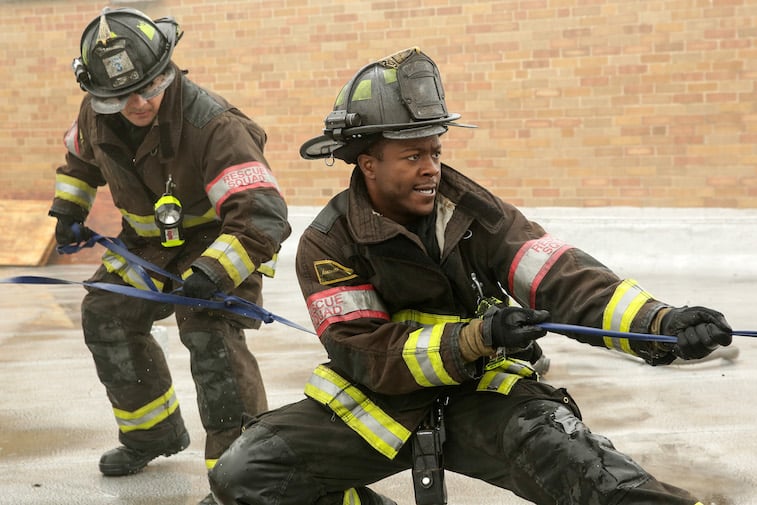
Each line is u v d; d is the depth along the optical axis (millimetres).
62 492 4090
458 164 11789
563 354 6629
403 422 2520
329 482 2625
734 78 10773
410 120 2467
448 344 2340
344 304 2527
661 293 9102
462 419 2506
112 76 3709
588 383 5777
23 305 9164
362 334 2486
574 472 2256
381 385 2443
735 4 10711
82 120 4145
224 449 3781
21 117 13781
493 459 2471
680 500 2152
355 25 12141
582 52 11227
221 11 12703
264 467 2562
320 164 12523
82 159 4297
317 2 12289
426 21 11805
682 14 10859
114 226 12703
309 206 12617
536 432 2342
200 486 4148
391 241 2494
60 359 6789
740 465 4195
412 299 2557
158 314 4184
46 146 13719
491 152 11656
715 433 4684
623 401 5336
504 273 2523
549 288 2424
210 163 3742
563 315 2406
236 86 12734
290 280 10828
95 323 4125
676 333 2178
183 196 3910
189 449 4688
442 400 2531
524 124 11508
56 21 13523
